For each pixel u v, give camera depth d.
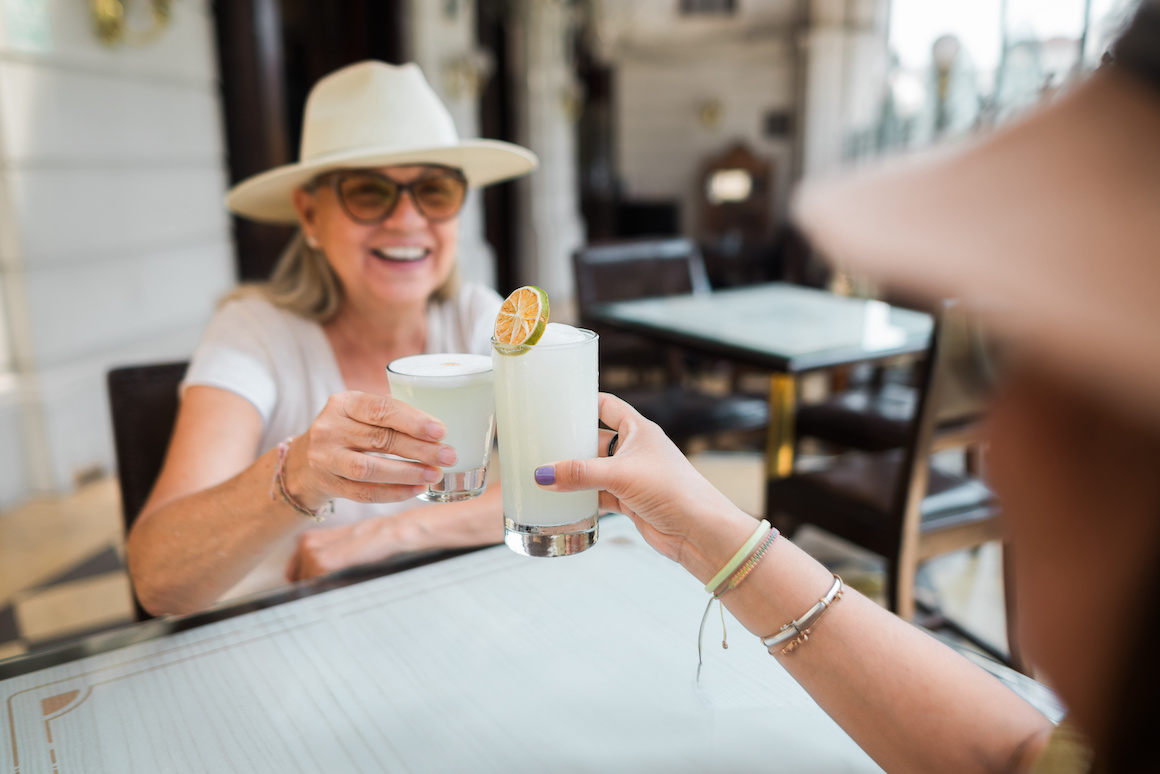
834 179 0.28
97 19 3.66
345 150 1.37
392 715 0.76
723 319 2.76
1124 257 0.26
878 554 1.96
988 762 0.59
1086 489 0.31
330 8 6.04
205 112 4.50
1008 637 1.90
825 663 0.64
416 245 1.39
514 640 0.89
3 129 3.29
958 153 0.28
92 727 0.75
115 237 3.88
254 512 0.95
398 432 0.77
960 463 3.68
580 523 0.73
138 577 1.07
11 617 2.49
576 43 11.94
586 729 0.74
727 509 0.67
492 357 0.73
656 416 2.81
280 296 1.44
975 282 0.26
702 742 0.72
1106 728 0.34
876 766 0.69
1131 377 0.27
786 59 12.56
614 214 11.34
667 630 0.91
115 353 3.93
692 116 13.20
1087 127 0.27
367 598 0.98
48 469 3.53
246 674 0.83
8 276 3.39
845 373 3.39
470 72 6.88
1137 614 0.32
